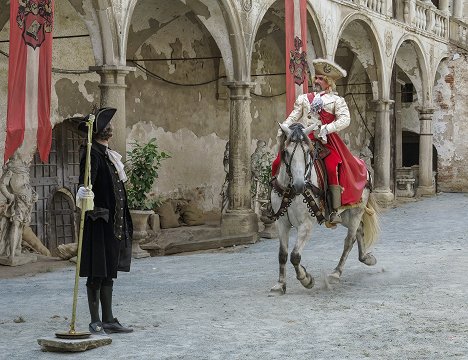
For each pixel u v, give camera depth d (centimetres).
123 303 1016
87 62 2141
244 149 2023
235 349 749
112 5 1584
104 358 711
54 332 827
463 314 919
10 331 841
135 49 2306
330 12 2459
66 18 2067
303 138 1041
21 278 1358
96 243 784
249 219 2006
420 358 708
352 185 1105
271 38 2975
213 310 960
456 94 3534
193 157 2564
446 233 1930
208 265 1462
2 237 1542
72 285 1238
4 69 1928
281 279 1092
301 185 1019
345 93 3594
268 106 2995
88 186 758
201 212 2458
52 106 2038
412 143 3888
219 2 1953
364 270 1303
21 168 1572
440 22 3453
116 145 1609
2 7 1861
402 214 2516
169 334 817
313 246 1747
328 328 849
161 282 1234
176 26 2459
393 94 3084
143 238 1622
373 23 2792
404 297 1041
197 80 2575
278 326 862
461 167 3534
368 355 721
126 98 2294
